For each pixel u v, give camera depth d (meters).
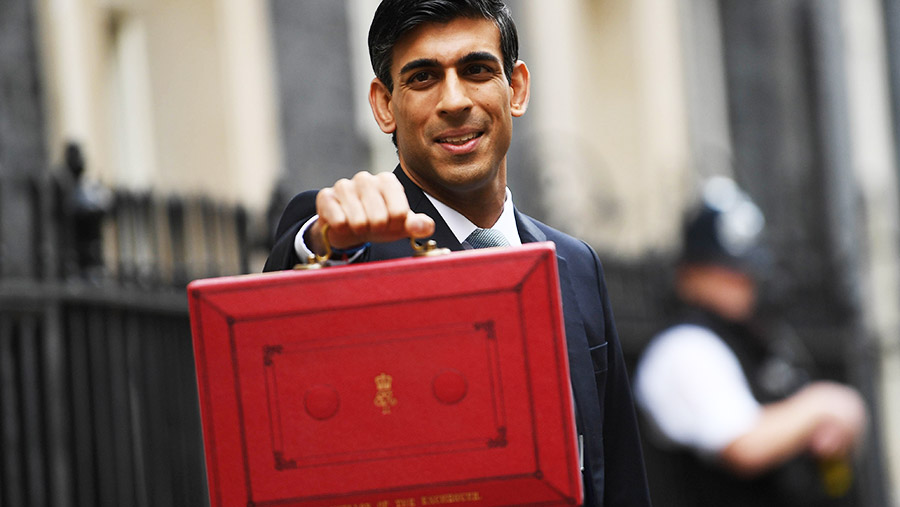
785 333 9.02
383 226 1.90
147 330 4.64
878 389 11.15
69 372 4.21
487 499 1.93
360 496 1.92
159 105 6.70
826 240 10.82
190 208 5.08
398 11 2.06
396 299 1.91
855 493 9.80
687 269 4.76
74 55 5.70
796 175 11.13
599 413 2.15
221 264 5.22
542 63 9.55
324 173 7.59
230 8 6.86
